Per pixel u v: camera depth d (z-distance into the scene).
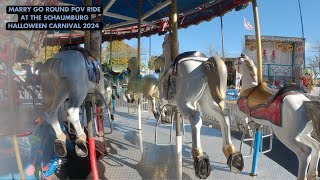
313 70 25.98
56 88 3.03
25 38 2.57
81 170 3.75
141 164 4.18
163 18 9.47
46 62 3.04
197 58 3.42
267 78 20.69
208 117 8.66
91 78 3.28
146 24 9.87
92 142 3.23
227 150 3.37
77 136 3.03
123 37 11.55
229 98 13.36
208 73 3.21
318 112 2.88
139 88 6.59
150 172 3.88
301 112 3.02
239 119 4.89
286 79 20.62
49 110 3.09
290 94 3.18
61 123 4.11
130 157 4.50
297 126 3.01
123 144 5.24
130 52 29.00
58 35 11.67
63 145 3.08
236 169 3.37
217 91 3.14
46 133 3.38
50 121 3.11
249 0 5.81
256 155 3.95
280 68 20.69
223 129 3.42
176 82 3.50
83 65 3.12
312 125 3.04
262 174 3.97
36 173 2.79
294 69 20.55
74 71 2.98
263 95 4.02
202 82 3.29
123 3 8.55
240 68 4.80
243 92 4.61
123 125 7.27
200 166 3.05
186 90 3.33
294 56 20.61
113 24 10.73
